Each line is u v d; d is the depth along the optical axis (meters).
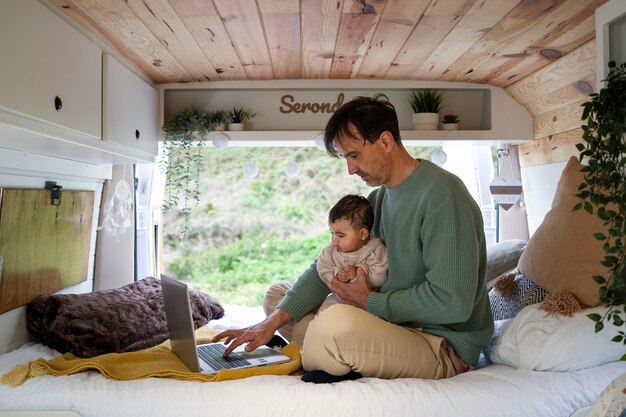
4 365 1.86
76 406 1.57
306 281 2.13
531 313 1.84
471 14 1.97
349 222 1.97
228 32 2.15
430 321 1.75
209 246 8.05
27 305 2.19
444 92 3.05
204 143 3.05
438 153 3.15
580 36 2.17
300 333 2.16
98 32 2.12
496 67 2.63
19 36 1.57
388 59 2.56
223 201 8.16
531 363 1.73
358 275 1.90
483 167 3.53
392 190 1.89
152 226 3.37
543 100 2.78
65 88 1.85
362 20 2.03
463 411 1.54
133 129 2.51
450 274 1.69
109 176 2.84
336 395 1.55
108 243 2.87
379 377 1.72
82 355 2.04
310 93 3.00
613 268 1.54
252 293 7.89
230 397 1.57
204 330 2.44
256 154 8.28
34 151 2.14
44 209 2.26
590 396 1.62
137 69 2.62
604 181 1.58
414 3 1.87
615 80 1.68
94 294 2.35
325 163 8.24
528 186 3.12
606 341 1.70
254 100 3.01
